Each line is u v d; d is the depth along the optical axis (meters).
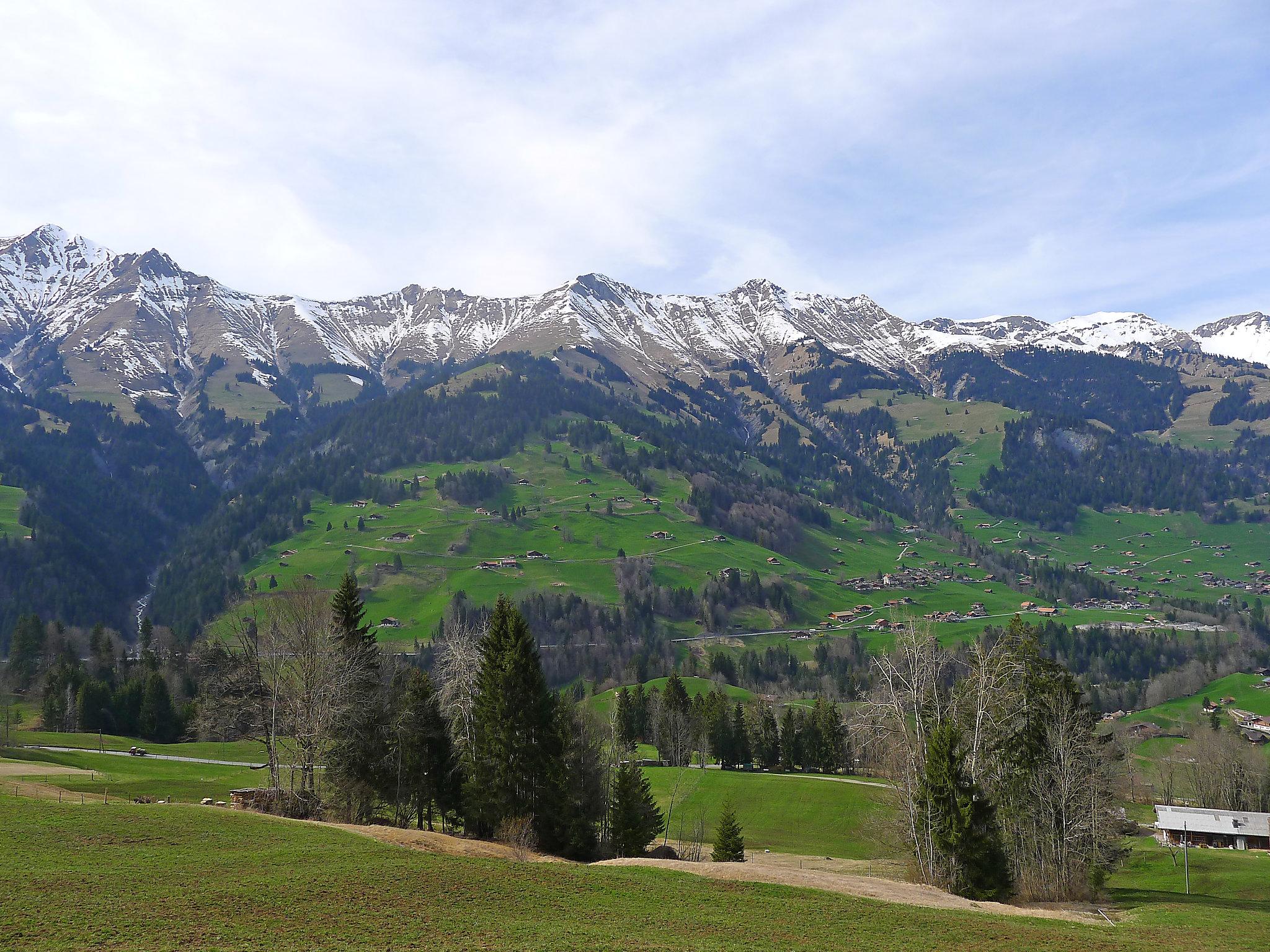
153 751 132.75
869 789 119.12
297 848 45.34
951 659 60.69
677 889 44.59
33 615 180.38
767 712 152.75
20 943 29.44
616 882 44.81
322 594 77.69
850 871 74.44
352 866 42.50
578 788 73.69
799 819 108.69
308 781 75.25
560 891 42.06
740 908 41.69
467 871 43.62
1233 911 53.38
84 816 47.88
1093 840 61.84
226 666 74.88
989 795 57.03
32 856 39.69
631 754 112.56
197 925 32.72
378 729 70.88
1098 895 59.97
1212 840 106.75
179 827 47.72
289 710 69.50
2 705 152.38
